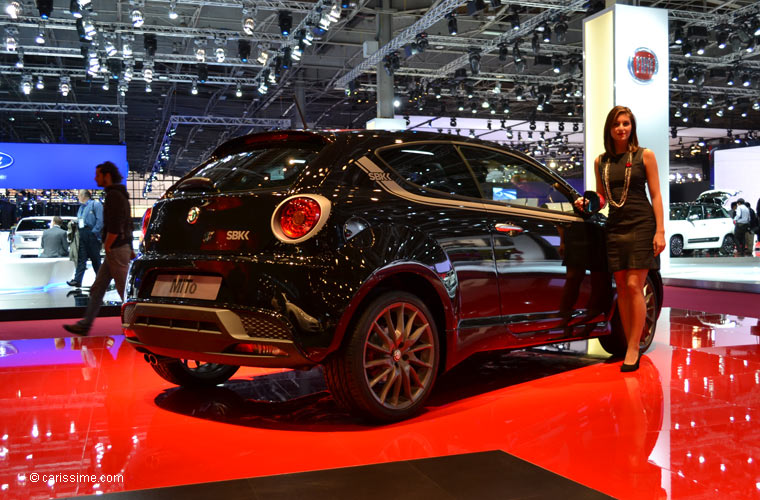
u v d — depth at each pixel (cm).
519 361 378
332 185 249
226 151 298
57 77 1770
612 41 824
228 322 235
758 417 252
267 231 239
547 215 328
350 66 1686
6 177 1808
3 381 329
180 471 200
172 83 1834
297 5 1151
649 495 176
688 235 1549
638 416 254
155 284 268
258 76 1608
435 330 266
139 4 1105
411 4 1339
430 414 266
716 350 396
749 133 2519
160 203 281
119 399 292
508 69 1752
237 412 271
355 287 235
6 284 862
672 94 1936
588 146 866
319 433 240
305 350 228
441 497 176
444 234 271
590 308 343
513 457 209
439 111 2166
